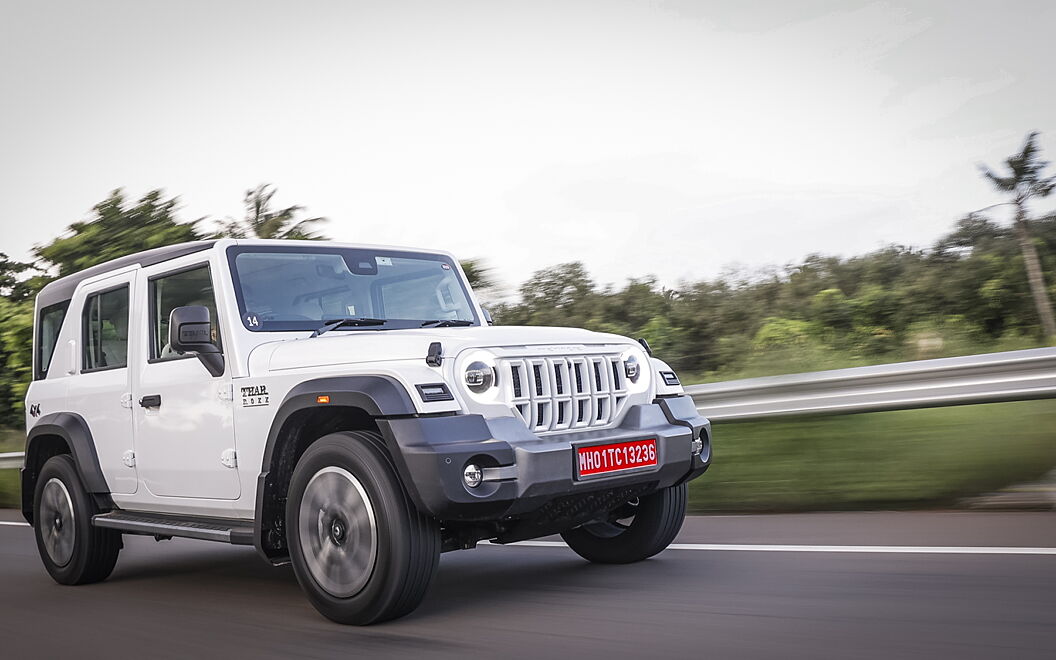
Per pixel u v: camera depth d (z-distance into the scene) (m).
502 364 4.05
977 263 21.66
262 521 4.29
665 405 4.60
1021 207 24.20
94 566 5.56
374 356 4.14
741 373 9.13
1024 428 6.68
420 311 5.39
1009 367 5.97
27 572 6.22
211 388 4.66
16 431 15.55
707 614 3.83
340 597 3.96
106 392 5.41
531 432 4.04
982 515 5.65
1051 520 5.31
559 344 4.32
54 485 5.71
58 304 6.10
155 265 5.25
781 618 3.69
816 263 23.94
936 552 4.68
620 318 18.53
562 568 5.07
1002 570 4.22
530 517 4.16
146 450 5.08
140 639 4.09
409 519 3.83
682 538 5.69
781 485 6.73
